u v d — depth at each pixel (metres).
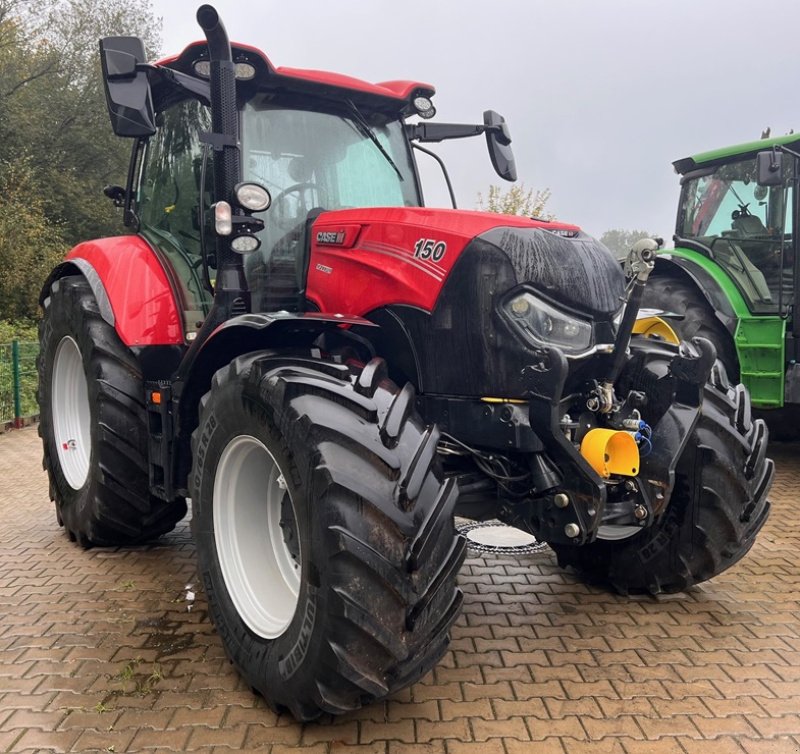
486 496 2.84
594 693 2.58
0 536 4.46
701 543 3.16
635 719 2.41
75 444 4.42
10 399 8.98
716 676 2.71
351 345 2.87
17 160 17.77
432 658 2.26
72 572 3.80
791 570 3.83
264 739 2.30
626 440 2.62
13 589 3.56
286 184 3.38
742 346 5.94
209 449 2.74
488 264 2.60
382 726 2.38
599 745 2.27
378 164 3.72
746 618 3.23
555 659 2.84
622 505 2.93
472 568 3.85
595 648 2.93
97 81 21.08
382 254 2.87
